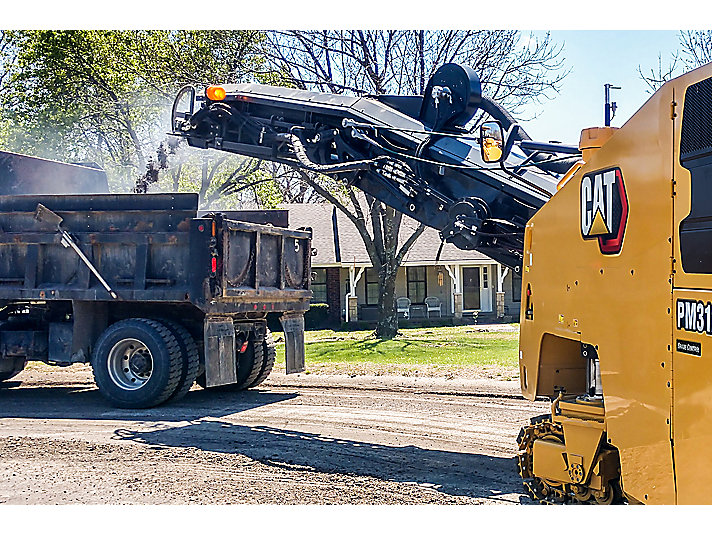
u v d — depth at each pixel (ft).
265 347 38.11
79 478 21.44
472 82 26.17
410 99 28.53
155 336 32.32
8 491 20.11
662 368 12.18
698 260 11.30
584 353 15.92
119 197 32.71
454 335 75.10
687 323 11.53
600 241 14.24
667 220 12.14
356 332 84.53
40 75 72.28
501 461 23.35
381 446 25.41
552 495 16.60
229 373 32.83
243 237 33.30
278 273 35.94
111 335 32.94
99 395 36.68
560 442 16.17
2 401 34.91
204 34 66.44
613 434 13.73
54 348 34.19
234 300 32.60
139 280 32.42
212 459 23.68
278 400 35.01
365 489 20.25
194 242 31.58
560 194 16.01
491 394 35.37
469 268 107.76
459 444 25.66
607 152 14.10
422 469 22.45
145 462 23.30
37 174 39.75
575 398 15.99
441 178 25.58
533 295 17.47
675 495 11.83
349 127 27.12
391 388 37.88
